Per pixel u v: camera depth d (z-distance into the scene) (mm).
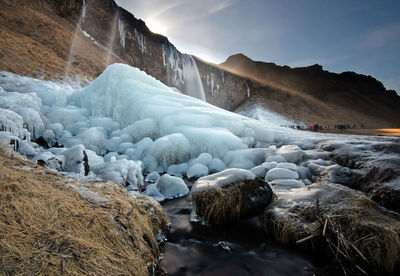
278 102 69000
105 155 6660
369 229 2699
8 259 1391
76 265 1555
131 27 51250
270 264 2678
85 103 9617
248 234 3307
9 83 10383
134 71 10000
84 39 30344
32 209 1818
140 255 2121
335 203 3281
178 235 3217
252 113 58906
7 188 1895
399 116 96188
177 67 59688
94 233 1889
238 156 6547
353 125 67125
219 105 67125
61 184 2473
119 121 8867
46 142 7211
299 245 2957
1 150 3094
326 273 2531
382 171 4496
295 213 3264
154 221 2967
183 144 6852
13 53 14414
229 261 2713
